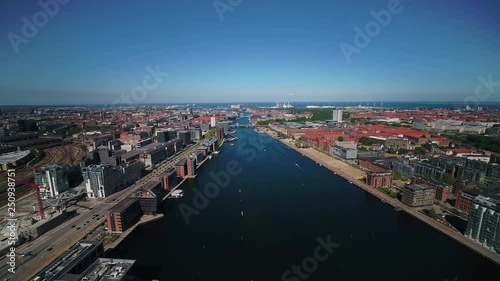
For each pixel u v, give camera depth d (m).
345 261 178.62
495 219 178.75
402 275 164.88
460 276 162.75
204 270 170.62
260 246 196.88
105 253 186.62
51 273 133.75
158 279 162.88
